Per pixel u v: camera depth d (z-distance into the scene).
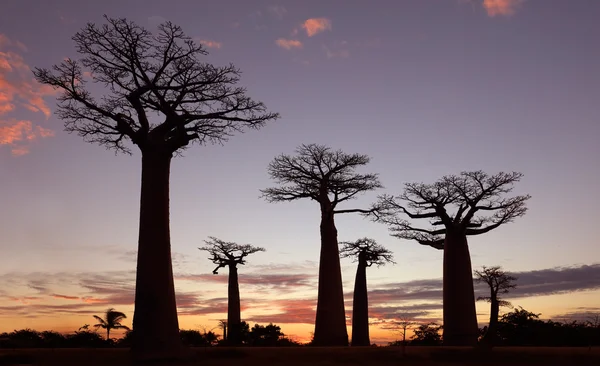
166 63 22.61
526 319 35.47
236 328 41.41
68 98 22.66
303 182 37.69
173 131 23.03
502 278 36.94
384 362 20.92
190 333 38.75
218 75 22.83
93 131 23.33
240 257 46.53
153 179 21.64
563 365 20.42
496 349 23.20
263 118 23.69
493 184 35.91
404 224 37.97
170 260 21.48
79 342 34.91
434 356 22.03
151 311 20.56
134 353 20.34
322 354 22.44
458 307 34.88
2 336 34.12
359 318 41.56
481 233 36.47
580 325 34.12
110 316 36.81
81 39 22.12
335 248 36.78
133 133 22.11
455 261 35.59
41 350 24.22
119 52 22.20
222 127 23.55
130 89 22.62
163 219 21.44
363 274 42.12
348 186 37.22
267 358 21.53
